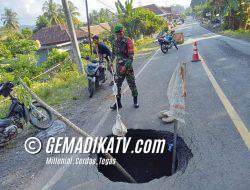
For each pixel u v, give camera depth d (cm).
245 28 2811
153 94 733
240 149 390
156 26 3338
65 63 1585
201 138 443
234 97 601
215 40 2025
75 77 1205
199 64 1056
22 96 610
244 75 774
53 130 596
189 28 5206
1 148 562
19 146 554
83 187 371
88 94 884
